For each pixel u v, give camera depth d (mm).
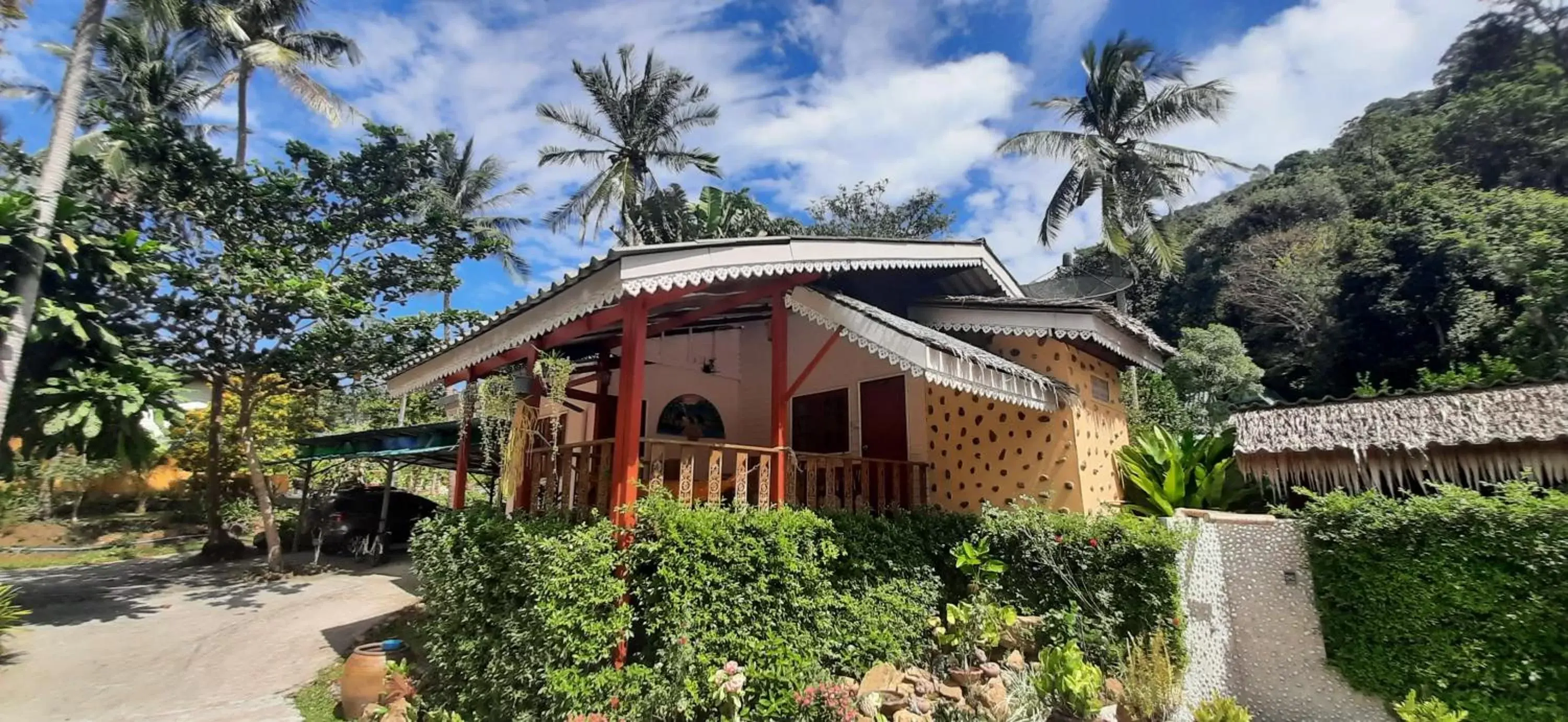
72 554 18844
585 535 5348
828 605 5949
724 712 5031
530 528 5922
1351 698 6266
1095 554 6766
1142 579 6504
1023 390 7137
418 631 7863
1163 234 22578
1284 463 7789
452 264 17688
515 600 5922
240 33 19828
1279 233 28312
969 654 6383
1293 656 6617
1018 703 5777
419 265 16938
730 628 5414
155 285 12398
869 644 6129
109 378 8914
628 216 25641
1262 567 6941
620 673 5203
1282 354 25984
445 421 18094
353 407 23219
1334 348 23328
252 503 22016
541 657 5273
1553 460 6289
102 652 9148
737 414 10406
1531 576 5504
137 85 18500
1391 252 21656
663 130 26719
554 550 5262
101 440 9344
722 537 5512
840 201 30859
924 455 8914
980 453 8555
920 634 6586
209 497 17188
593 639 5172
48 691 7625
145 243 10141
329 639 9773
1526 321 14359
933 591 6887
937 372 5914
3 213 8055
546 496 6918
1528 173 23109
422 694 7016
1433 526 5973
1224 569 7137
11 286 8320
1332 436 7594
